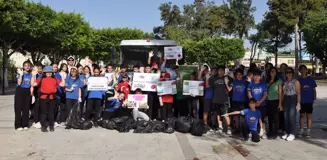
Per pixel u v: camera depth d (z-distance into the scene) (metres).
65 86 11.05
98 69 11.38
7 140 9.15
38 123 11.05
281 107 9.82
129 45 15.47
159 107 12.12
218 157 7.73
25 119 10.57
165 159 7.50
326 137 10.06
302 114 10.23
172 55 14.46
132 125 10.62
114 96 11.81
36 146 8.53
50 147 8.45
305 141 9.52
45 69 10.37
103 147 8.51
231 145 8.90
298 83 9.63
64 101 11.73
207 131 10.59
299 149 8.58
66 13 40.25
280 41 67.62
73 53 45.03
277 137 10.02
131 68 15.23
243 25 78.12
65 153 7.91
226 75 11.21
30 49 40.22
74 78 11.05
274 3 57.16
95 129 10.79
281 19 56.59
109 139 9.40
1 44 34.09
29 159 7.40
